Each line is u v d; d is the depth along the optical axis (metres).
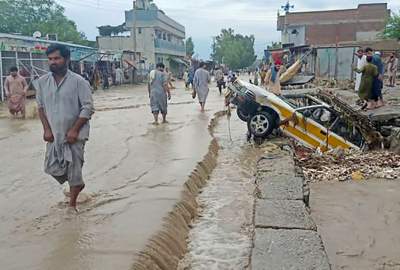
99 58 41.56
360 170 9.08
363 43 31.45
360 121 11.29
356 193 7.64
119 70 43.84
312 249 4.66
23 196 6.48
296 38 60.56
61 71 5.41
